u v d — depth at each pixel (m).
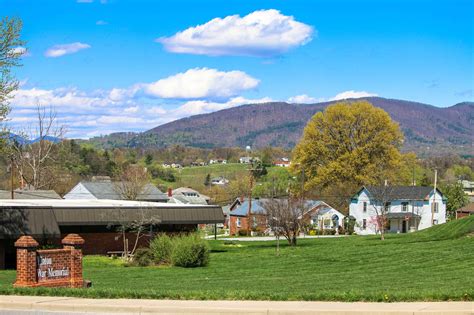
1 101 35.97
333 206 91.75
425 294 17.16
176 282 29.31
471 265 35.72
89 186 84.94
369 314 15.30
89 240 48.94
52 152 90.50
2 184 87.56
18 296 18.89
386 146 91.25
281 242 65.75
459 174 176.88
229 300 17.67
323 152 91.19
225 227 111.50
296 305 16.58
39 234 40.47
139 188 84.94
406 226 90.19
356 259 43.12
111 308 16.72
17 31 35.53
